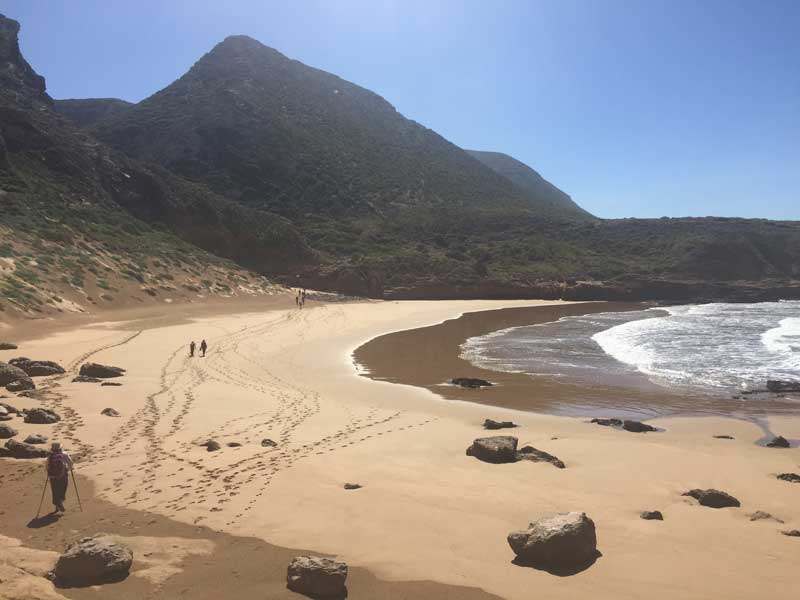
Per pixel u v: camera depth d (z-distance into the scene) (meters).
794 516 9.65
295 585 6.55
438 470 11.41
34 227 47.25
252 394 18.86
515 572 7.18
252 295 57.38
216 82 133.12
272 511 9.00
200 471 10.84
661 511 9.58
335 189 111.12
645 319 51.91
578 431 15.68
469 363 27.89
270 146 115.56
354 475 10.88
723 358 29.48
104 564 6.69
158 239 61.28
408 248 93.06
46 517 8.61
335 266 76.62
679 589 6.81
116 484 10.07
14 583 6.07
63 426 13.73
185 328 36.28
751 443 14.85
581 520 7.75
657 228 107.06
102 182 66.75
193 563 7.20
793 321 49.31
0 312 31.77
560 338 37.81
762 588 6.87
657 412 18.48
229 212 76.81
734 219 108.12
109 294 42.50
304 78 151.50
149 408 16.08
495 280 79.12
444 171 139.00
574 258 96.00
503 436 13.28
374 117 152.00
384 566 7.28
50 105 84.69
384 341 35.84
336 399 18.91
